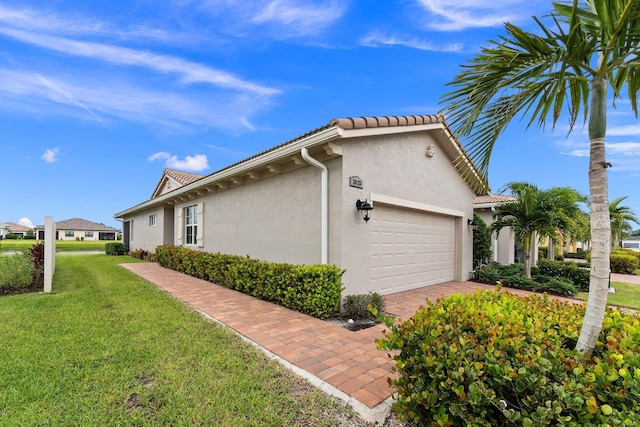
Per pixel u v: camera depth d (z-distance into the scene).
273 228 8.12
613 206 18.41
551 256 16.05
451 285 9.42
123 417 2.70
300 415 2.76
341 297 6.01
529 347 2.18
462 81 2.99
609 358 1.98
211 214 11.44
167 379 3.30
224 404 2.89
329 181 6.52
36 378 3.29
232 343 4.26
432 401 2.13
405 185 7.89
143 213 18.66
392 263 7.69
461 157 4.30
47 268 7.55
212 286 8.39
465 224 10.62
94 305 6.19
